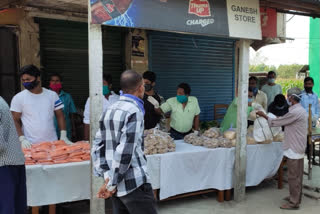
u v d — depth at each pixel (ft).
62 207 12.77
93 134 9.66
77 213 12.30
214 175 13.30
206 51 23.07
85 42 18.31
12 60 16.28
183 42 21.79
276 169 15.06
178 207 13.05
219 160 13.26
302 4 13.96
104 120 6.91
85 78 18.54
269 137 14.07
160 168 11.73
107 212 12.37
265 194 14.79
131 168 6.80
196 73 22.76
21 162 8.33
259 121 14.12
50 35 17.16
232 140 13.78
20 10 15.97
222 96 24.50
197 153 12.60
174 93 21.81
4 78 16.42
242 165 13.52
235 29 12.38
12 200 8.06
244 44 13.09
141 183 6.82
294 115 12.46
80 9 16.83
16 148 8.17
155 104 14.15
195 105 15.29
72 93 18.20
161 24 10.37
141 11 9.91
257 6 13.07
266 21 15.02
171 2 10.57
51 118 11.87
